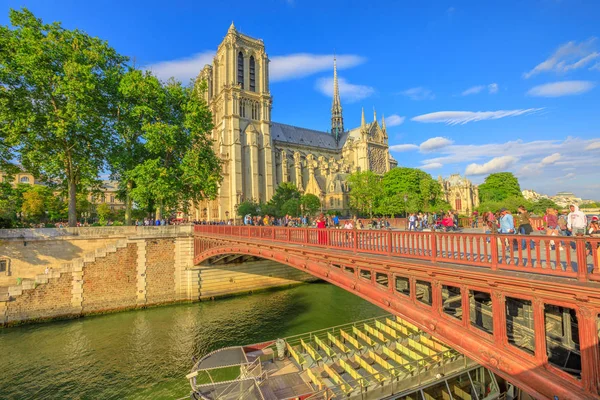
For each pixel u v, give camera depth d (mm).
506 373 10031
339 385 19547
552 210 19422
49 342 29328
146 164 40594
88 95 37281
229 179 108625
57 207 73750
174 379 23328
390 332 27484
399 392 19781
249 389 19219
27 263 37031
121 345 28688
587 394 8164
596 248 8266
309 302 39938
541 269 9320
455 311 14430
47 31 38719
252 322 33750
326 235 19062
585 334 8305
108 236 40969
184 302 40750
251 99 116312
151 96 42500
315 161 132875
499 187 117938
